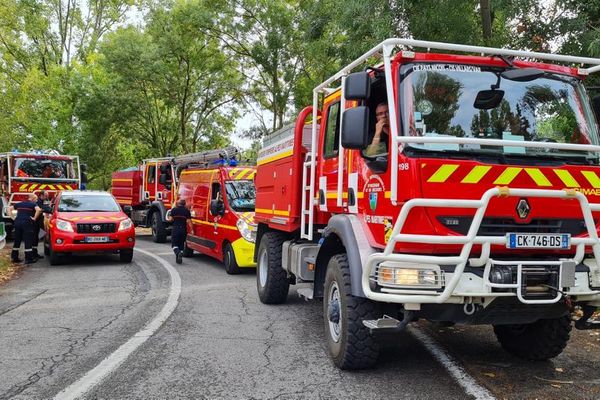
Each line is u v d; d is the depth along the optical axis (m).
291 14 25.56
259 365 5.50
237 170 12.71
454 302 4.36
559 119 5.01
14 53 37.28
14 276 11.58
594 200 4.64
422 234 4.34
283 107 27.31
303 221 7.12
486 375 5.18
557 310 4.65
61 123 31.64
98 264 13.49
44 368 5.38
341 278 5.22
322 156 6.55
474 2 11.25
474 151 4.56
